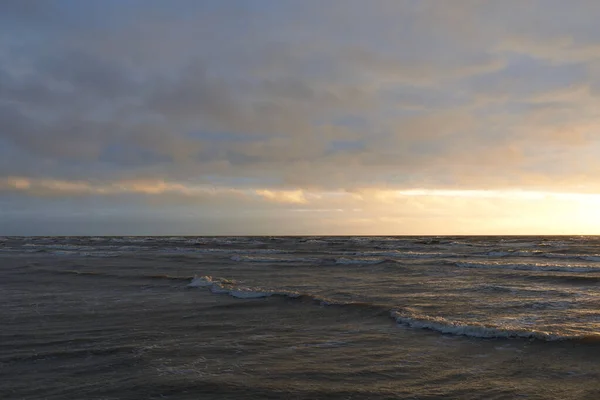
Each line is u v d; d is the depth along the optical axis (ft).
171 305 49.19
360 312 44.27
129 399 22.66
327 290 60.75
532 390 23.54
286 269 91.61
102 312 45.47
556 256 125.39
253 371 26.99
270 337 35.29
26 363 28.73
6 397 23.04
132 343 33.47
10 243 257.75
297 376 26.08
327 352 31.04
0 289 62.64
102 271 86.84
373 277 76.48
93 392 23.62
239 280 72.79
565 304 48.96
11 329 38.17
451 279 72.69
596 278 70.03
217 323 40.29
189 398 22.76
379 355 30.25
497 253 134.10
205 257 128.36
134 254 142.82
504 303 49.70
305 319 41.75
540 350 30.60
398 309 44.37
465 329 35.45
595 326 37.83
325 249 178.09
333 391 23.68
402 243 242.78
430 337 34.81
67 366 28.07
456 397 22.76
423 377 25.82
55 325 39.60
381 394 23.25
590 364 27.50
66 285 66.28
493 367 27.45
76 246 205.36
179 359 29.50
